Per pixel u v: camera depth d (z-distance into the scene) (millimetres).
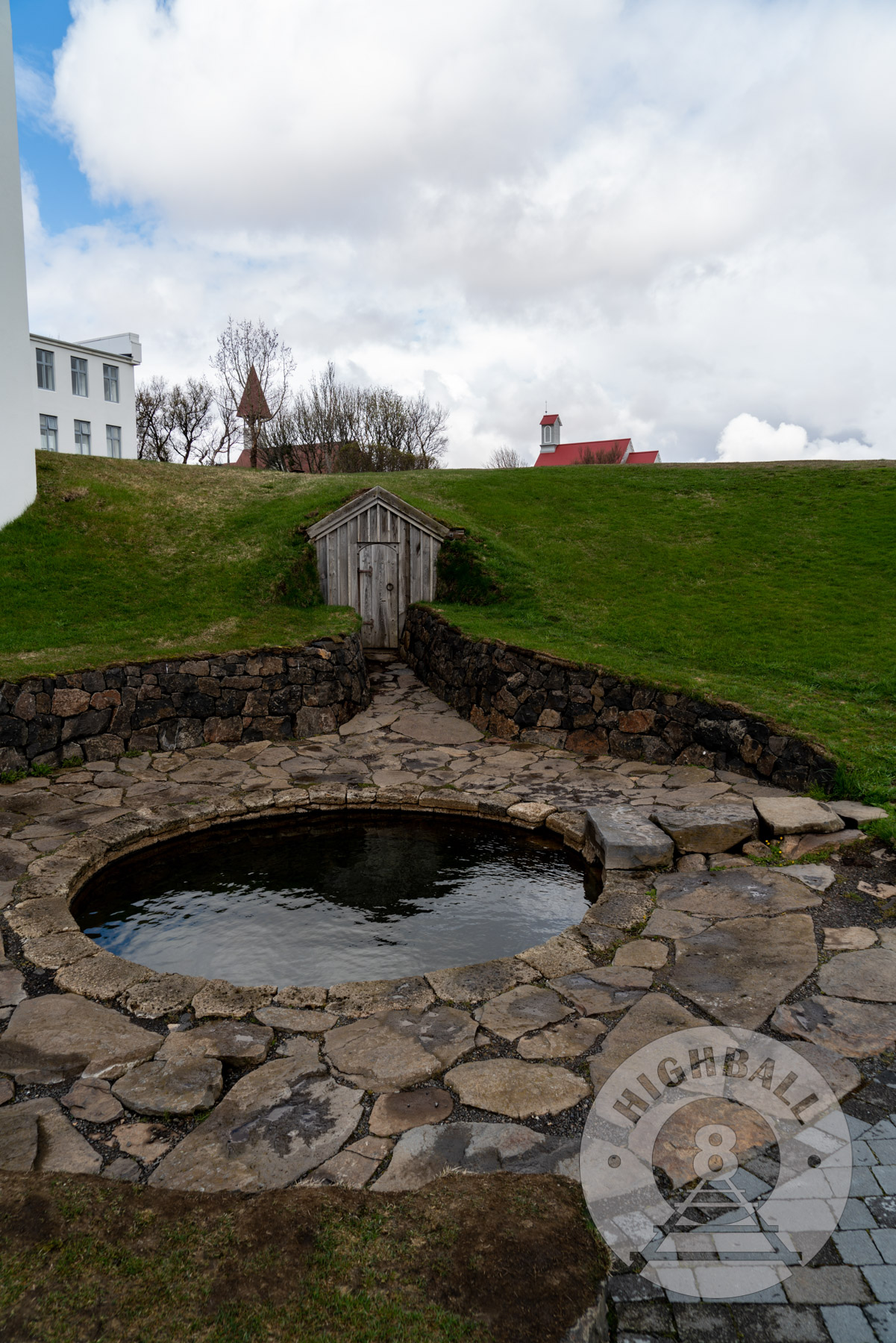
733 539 14141
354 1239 2361
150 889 5973
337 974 4703
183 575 12453
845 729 7648
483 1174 2725
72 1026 3803
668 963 4285
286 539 13297
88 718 8844
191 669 9547
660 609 11844
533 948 4590
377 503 13055
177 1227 2416
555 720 9586
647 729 8867
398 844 6941
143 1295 2146
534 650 9906
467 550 13273
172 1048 3617
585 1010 3855
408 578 13273
